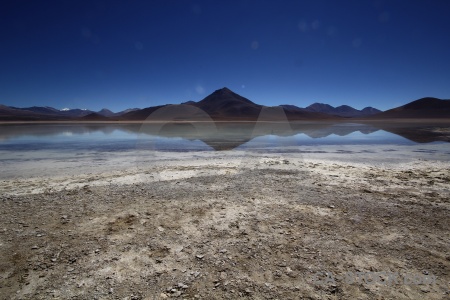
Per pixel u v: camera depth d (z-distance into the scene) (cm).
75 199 549
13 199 548
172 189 618
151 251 352
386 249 359
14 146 1531
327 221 445
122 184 664
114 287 281
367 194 587
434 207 510
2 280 293
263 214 473
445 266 321
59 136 2233
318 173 790
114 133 2570
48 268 314
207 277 299
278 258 337
